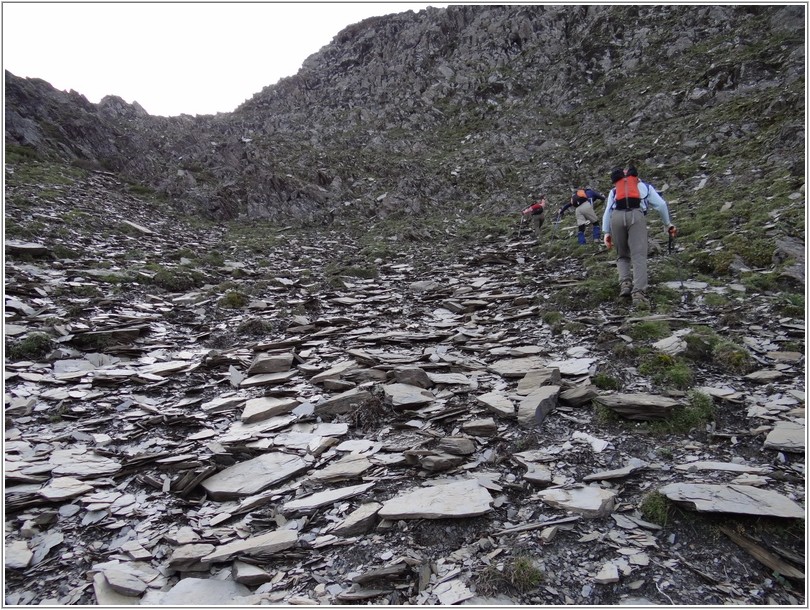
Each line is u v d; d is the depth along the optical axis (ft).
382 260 63.82
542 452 15.78
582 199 51.93
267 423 19.47
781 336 22.89
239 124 168.14
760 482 13.12
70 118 92.58
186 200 86.53
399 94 182.80
